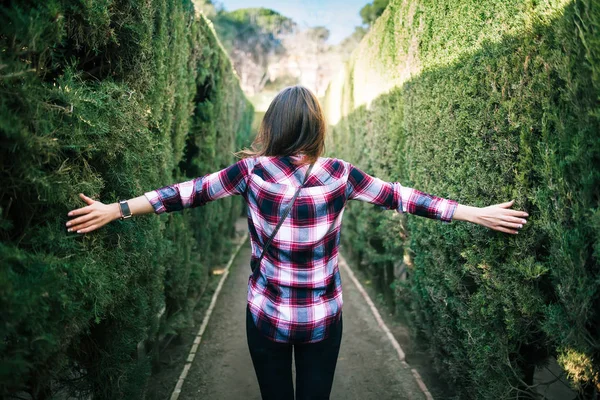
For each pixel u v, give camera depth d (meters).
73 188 1.55
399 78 4.27
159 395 3.25
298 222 1.51
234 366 3.80
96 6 1.70
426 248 3.19
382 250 5.78
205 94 5.81
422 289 3.30
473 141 2.32
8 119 1.18
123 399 2.22
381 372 3.64
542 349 2.21
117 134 1.86
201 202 1.62
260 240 1.58
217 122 6.14
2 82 1.21
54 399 1.96
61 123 1.50
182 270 3.99
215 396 3.27
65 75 1.59
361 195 1.67
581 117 1.49
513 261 1.97
